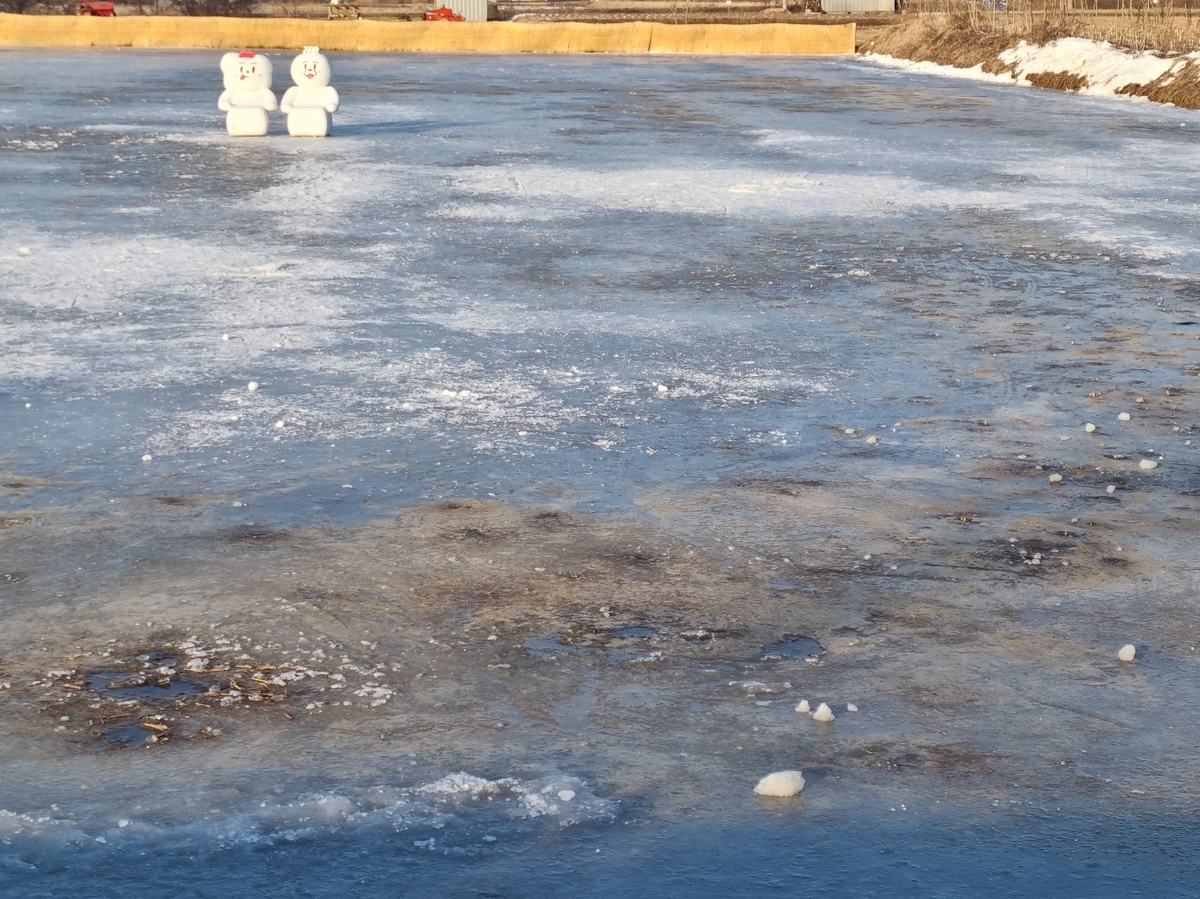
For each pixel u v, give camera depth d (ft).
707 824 14.74
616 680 18.21
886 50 184.14
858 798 15.33
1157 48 136.56
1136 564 22.68
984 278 46.29
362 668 18.43
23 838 14.32
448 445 28.09
